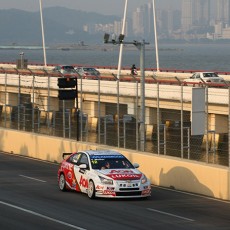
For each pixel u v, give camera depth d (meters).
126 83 73.75
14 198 34.78
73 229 28.09
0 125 69.88
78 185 35.56
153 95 71.62
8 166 46.06
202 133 37.34
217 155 58.56
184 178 37.53
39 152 50.00
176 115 72.12
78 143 46.41
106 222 29.38
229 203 34.09
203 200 34.78
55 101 80.44
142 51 44.28
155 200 34.50
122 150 42.62
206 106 39.38
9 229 28.19
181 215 30.98
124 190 33.91
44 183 39.28
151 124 71.62
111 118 74.81
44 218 30.11
